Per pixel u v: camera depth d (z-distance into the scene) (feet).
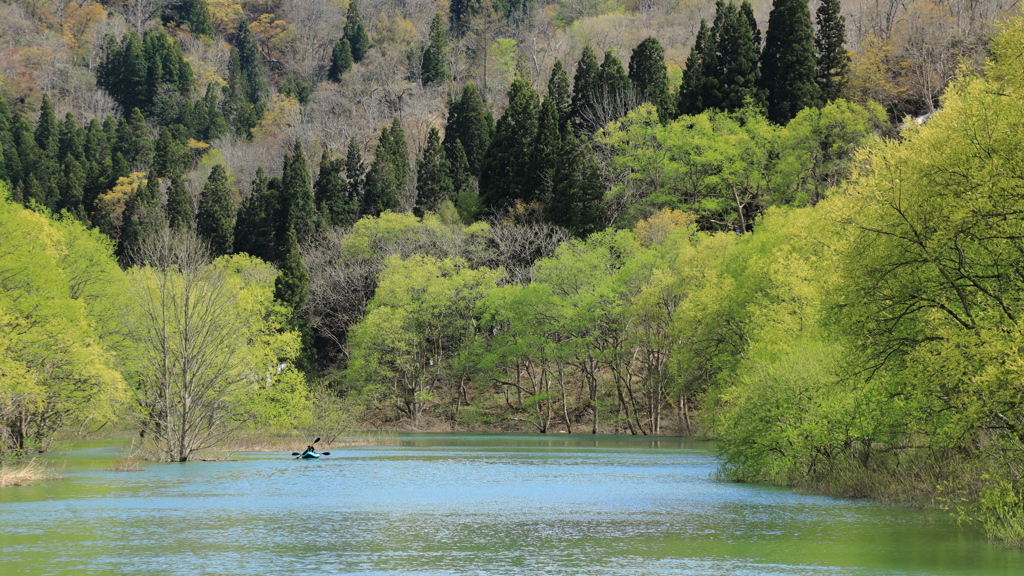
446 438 215.51
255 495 89.86
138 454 131.75
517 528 68.49
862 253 72.33
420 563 54.60
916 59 313.32
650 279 226.99
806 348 97.25
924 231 68.03
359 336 248.93
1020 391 57.41
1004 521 62.39
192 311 129.08
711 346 173.27
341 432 198.59
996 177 63.36
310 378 261.44
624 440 205.36
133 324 136.26
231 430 145.07
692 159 293.02
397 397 265.34
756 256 162.81
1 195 142.20
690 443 191.72
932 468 83.51
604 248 250.57
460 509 79.87
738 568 52.75
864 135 270.05
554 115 325.62
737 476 106.22
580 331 241.55
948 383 62.90
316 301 286.25
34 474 106.32
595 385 242.99
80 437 183.83
